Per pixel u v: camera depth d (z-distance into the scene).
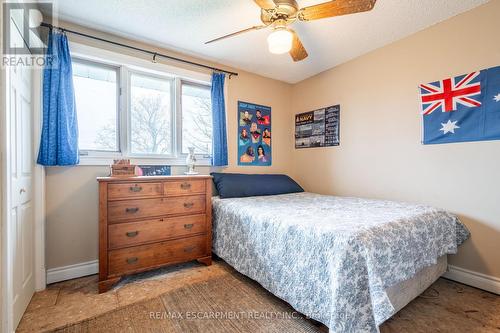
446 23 2.06
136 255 1.95
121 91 2.35
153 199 2.03
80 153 2.16
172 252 2.12
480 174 1.90
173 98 2.67
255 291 1.85
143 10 1.93
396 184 2.42
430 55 2.16
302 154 3.47
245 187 2.69
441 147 2.11
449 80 2.05
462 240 1.93
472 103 1.93
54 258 2.01
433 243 1.63
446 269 2.00
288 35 1.71
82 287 1.91
